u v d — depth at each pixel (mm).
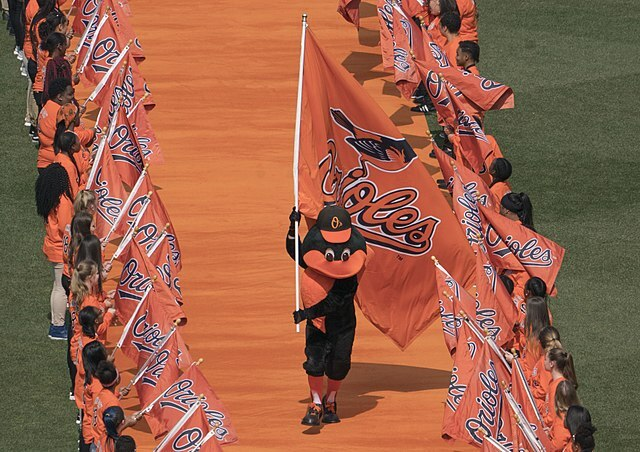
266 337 54156
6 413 51438
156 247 53219
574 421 41844
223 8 85625
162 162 64125
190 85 75812
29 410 51688
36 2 70500
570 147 72875
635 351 56562
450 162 55188
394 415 48875
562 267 62594
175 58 78812
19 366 54312
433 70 63500
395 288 50062
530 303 47156
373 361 52906
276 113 73250
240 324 55031
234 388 50562
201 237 61656
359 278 47375
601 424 52031
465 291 48688
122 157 58250
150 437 47500
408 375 51875
